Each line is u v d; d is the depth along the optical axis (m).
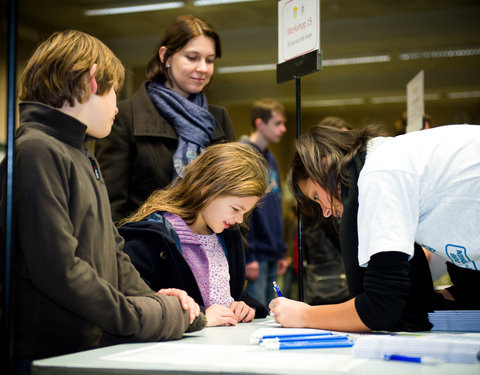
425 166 1.09
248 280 2.93
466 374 0.72
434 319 1.22
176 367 0.76
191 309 1.15
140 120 1.81
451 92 9.75
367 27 7.12
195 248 1.53
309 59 1.59
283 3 1.74
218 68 8.77
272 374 0.71
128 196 1.80
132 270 1.25
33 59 1.15
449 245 1.12
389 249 1.03
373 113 11.51
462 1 6.52
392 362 0.80
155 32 7.36
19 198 0.96
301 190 1.38
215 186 1.45
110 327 0.98
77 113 1.14
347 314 1.12
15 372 1.04
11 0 0.87
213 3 6.39
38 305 1.04
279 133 3.59
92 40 1.19
